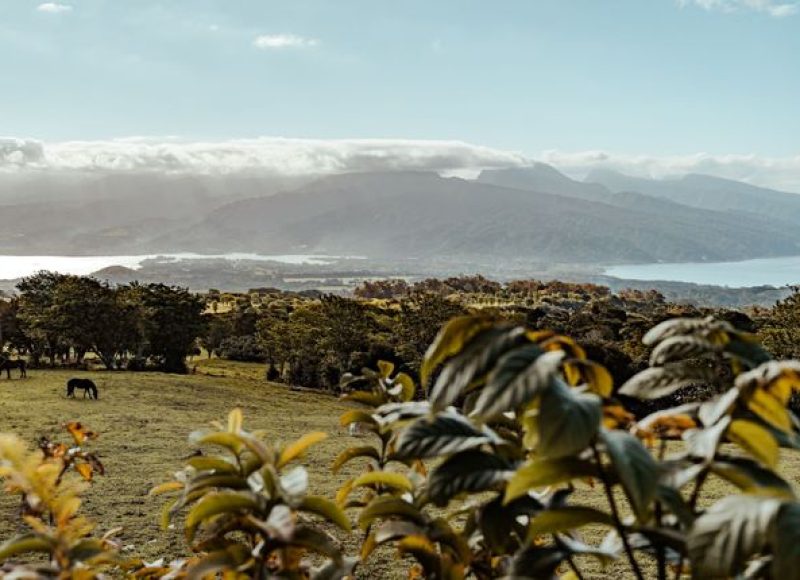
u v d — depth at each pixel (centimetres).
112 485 1942
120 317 7594
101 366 8138
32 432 3083
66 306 7431
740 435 142
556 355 126
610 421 161
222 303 15212
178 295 7988
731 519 101
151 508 1656
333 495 1678
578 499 1407
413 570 222
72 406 4034
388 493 211
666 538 138
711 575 98
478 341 136
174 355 8000
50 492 161
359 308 7819
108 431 3238
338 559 153
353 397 221
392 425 194
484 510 162
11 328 7912
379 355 5922
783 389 143
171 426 3525
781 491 119
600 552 146
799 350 4750
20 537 156
